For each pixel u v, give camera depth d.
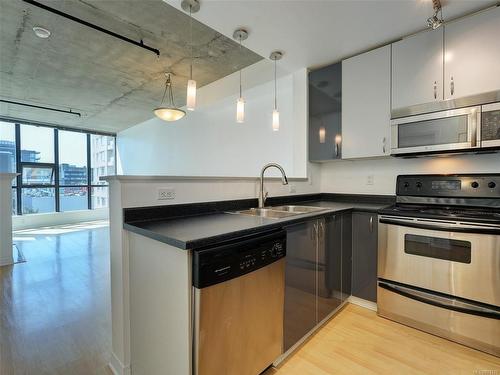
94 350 1.71
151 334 1.33
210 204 1.86
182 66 3.66
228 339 1.22
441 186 2.16
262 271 1.37
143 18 2.62
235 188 2.05
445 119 2.01
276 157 3.88
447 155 2.29
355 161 2.89
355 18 2.01
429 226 1.84
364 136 2.47
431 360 1.62
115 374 1.50
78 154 7.64
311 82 2.89
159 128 6.51
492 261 1.64
